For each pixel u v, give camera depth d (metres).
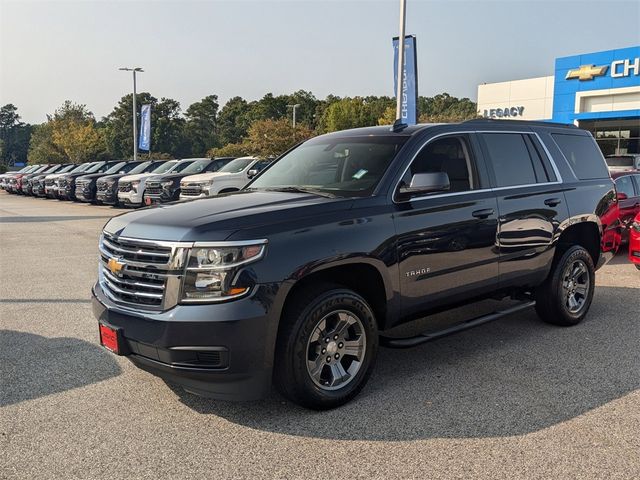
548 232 5.41
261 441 3.48
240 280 3.42
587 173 6.14
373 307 4.29
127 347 3.68
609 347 5.18
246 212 3.74
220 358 3.44
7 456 3.31
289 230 3.64
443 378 4.46
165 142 104.00
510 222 5.00
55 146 68.69
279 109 108.75
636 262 8.45
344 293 3.86
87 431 3.62
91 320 6.15
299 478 3.06
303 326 3.66
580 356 4.94
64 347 5.24
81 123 71.81
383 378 4.48
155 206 4.34
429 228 4.35
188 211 3.90
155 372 3.66
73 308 6.68
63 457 3.30
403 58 19.44
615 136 35.25
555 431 3.56
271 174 5.20
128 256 3.73
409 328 5.82
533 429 3.59
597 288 7.63
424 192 4.27
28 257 10.47
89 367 4.73
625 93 32.94
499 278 5.00
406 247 4.20
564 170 5.80
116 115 104.81
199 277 3.43
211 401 4.06
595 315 6.28
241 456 3.30
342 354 3.98
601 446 3.37
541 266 5.42
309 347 3.79
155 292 3.57
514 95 39.88
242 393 3.55
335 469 3.15
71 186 26.64
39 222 17.00
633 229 8.48
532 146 5.54
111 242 3.96
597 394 4.12
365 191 4.23
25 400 4.10
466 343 5.34
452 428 3.62
